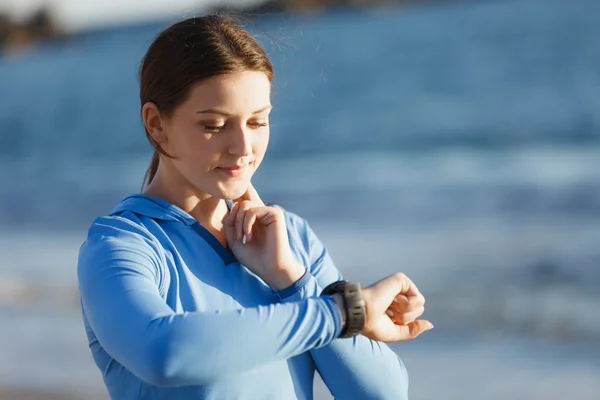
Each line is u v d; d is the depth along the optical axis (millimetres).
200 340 2053
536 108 34469
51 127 52906
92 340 2566
